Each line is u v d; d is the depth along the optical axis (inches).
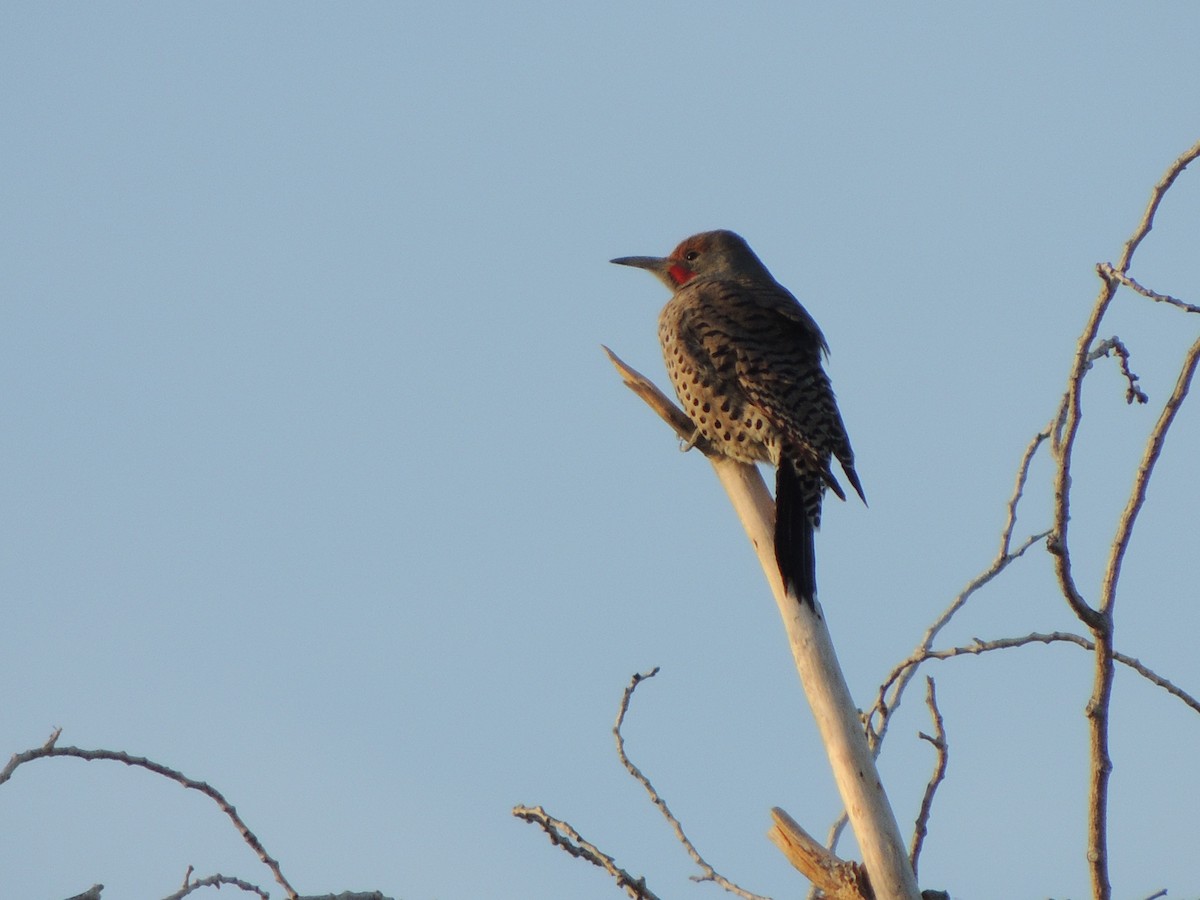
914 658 318.7
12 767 269.0
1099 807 280.7
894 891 308.5
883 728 328.2
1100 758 280.5
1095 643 279.9
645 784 317.4
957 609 331.9
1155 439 272.1
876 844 312.8
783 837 328.5
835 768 325.1
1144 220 272.8
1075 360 274.2
